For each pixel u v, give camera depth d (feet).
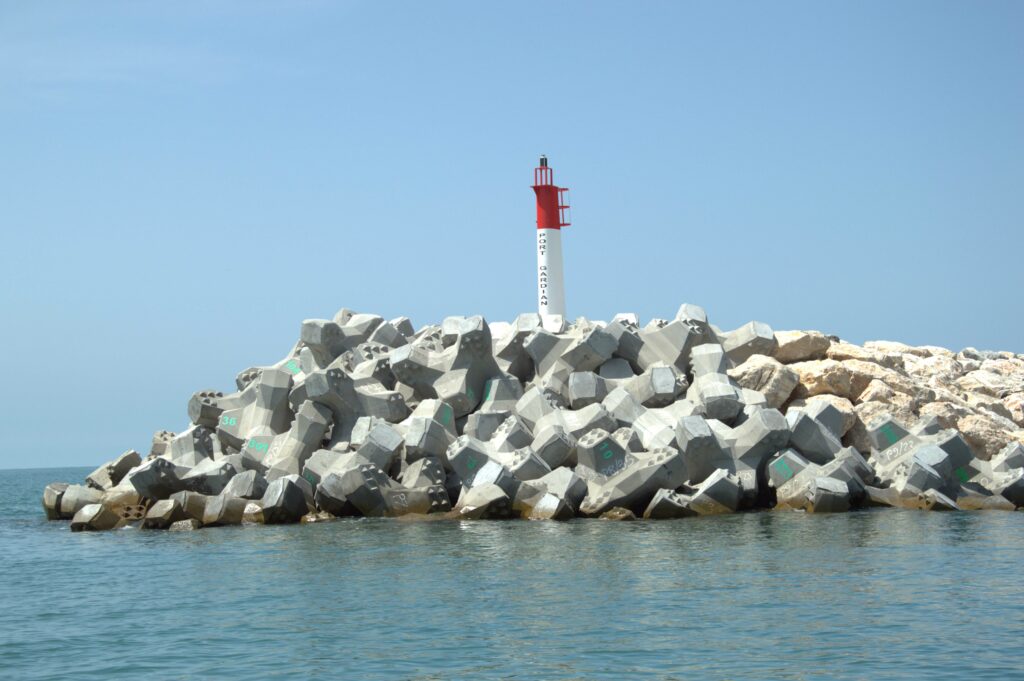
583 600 68.33
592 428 115.24
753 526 96.27
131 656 59.88
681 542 88.17
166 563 89.15
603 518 104.68
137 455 139.13
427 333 146.10
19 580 84.07
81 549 101.09
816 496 103.91
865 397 124.36
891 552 81.46
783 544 86.02
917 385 128.57
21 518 147.33
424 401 125.18
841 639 57.62
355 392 125.18
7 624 68.49
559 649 57.62
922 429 116.78
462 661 56.24
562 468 108.06
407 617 65.57
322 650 59.21
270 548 93.66
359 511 113.60
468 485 110.73
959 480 113.70
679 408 119.34
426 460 113.50
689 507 104.42
